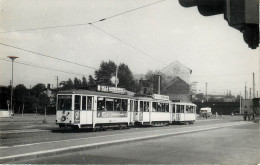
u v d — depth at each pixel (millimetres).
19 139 15898
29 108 64438
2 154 10289
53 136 18219
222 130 28422
